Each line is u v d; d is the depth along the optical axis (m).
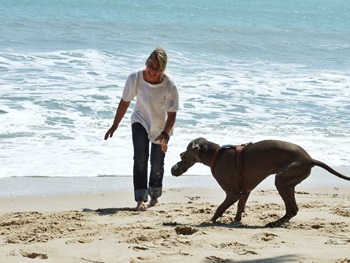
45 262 5.74
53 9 36.50
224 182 7.34
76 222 7.49
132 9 41.34
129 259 5.80
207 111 15.08
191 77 19.27
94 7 40.03
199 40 28.33
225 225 7.28
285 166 7.05
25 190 9.51
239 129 13.63
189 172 11.00
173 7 44.66
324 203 8.80
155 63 8.15
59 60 20.64
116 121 8.56
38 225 7.27
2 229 7.10
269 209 8.32
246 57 25.08
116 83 17.58
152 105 8.38
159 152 8.64
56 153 11.47
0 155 11.17
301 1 70.00
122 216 7.89
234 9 49.06
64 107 14.69
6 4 36.62
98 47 23.89
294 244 6.31
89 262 5.74
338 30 38.72
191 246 6.23
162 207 8.55
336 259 5.69
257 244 6.29
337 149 12.59
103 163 11.05
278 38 32.28
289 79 20.12
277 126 14.10
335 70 22.77
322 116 15.36
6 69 18.64
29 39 24.39
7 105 14.48
